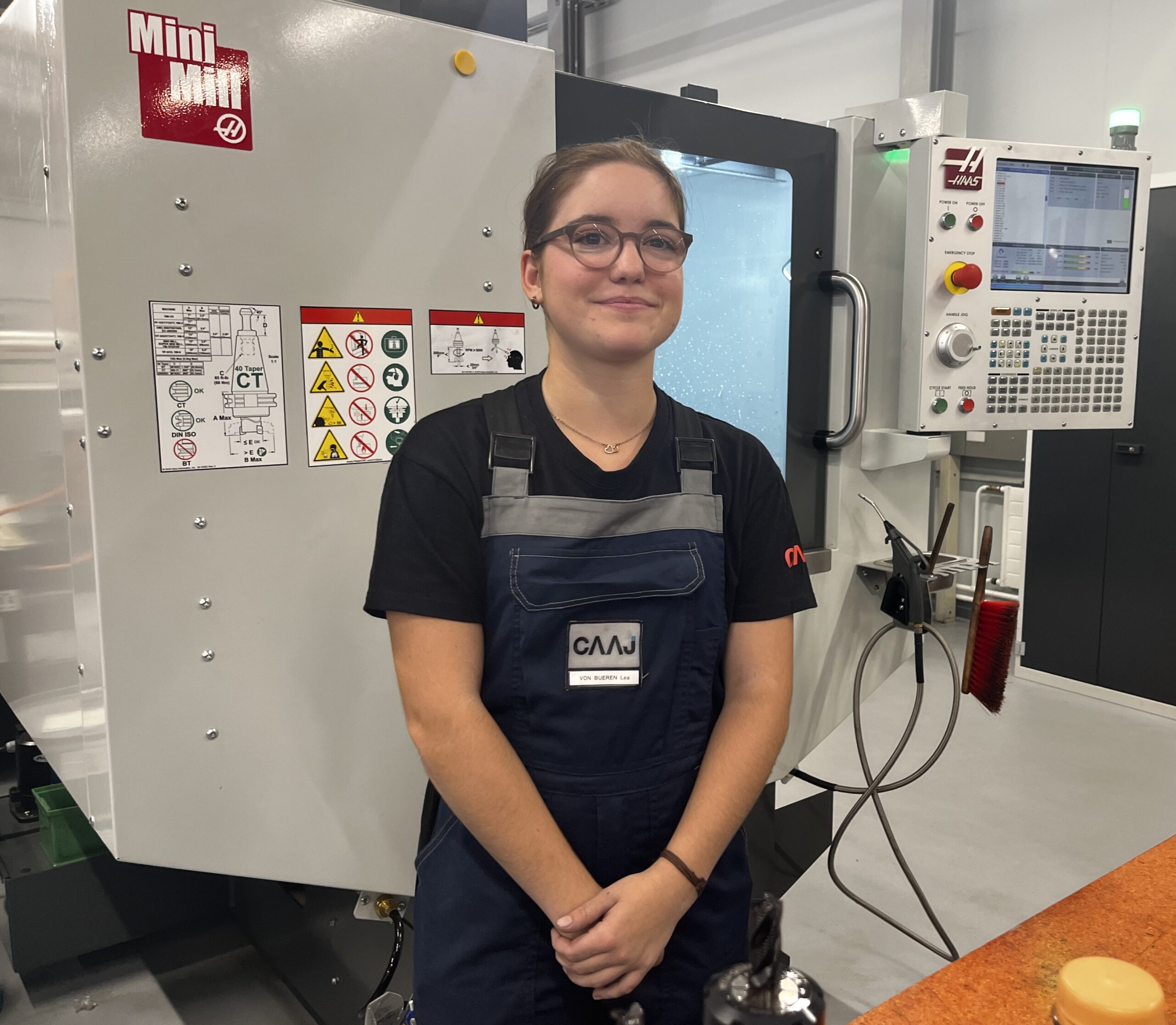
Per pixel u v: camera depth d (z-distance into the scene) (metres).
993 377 1.77
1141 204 1.82
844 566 1.91
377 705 1.29
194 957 2.12
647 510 0.98
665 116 1.55
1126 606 3.63
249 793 1.20
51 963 1.92
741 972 0.61
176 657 1.13
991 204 1.71
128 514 1.07
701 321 1.75
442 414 1.00
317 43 1.14
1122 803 2.87
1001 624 1.77
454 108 1.27
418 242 1.26
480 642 0.96
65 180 1.02
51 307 1.11
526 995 0.98
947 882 2.44
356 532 1.25
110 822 1.13
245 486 1.15
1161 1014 0.64
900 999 0.75
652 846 0.98
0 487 1.47
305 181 1.15
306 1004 1.87
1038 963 0.79
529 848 0.91
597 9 5.89
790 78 4.88
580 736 0.95
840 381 1.88
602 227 0.93
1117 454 3.60
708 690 1.01
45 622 1.31
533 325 1.39
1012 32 4.01
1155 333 3.44
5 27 1.19
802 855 2.06
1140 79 3.63
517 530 0.95
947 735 1.81
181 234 1.07
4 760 2.79
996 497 4.35
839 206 1.81
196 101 1.07
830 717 1.95
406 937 1.55
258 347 1.14
